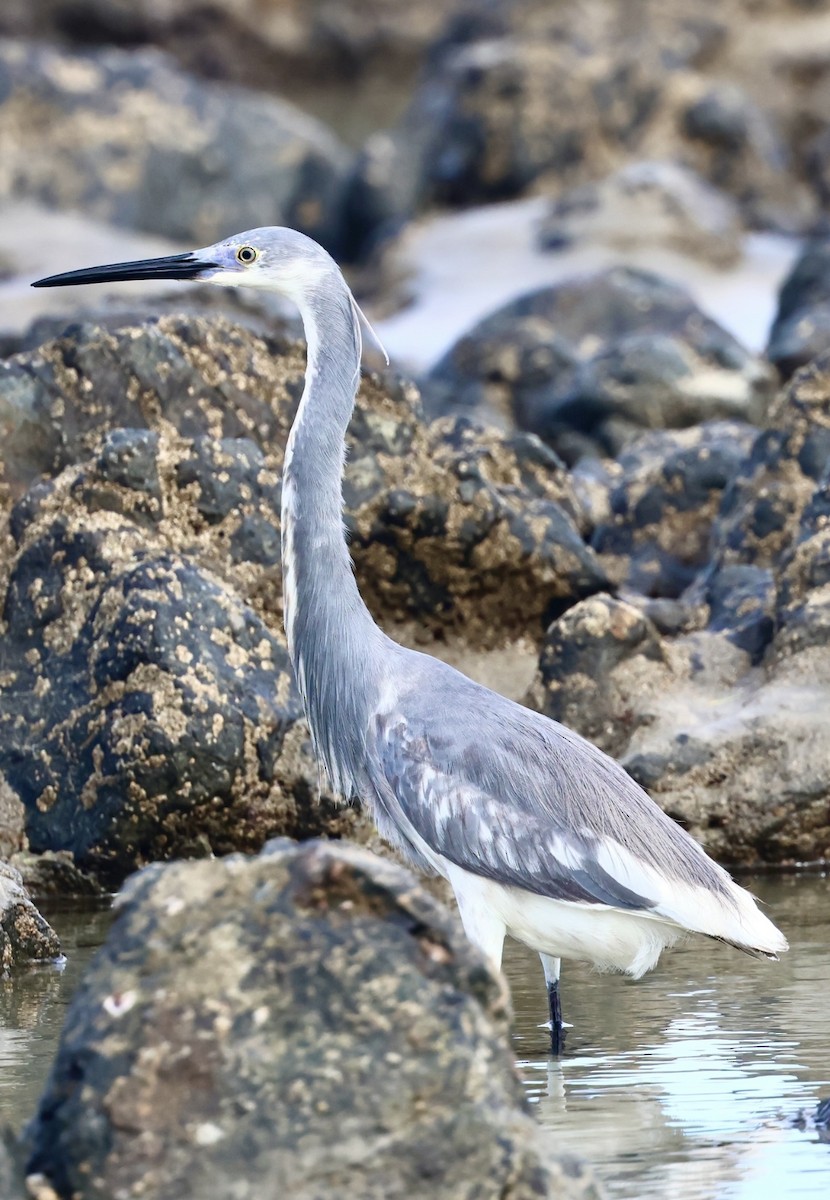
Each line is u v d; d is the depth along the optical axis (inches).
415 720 398.9
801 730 567.5
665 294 1204.5
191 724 536.7
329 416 432.8
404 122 2127.2
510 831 378.3
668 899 367.9
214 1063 239.9
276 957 246.1
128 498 587.8
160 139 1914.4
